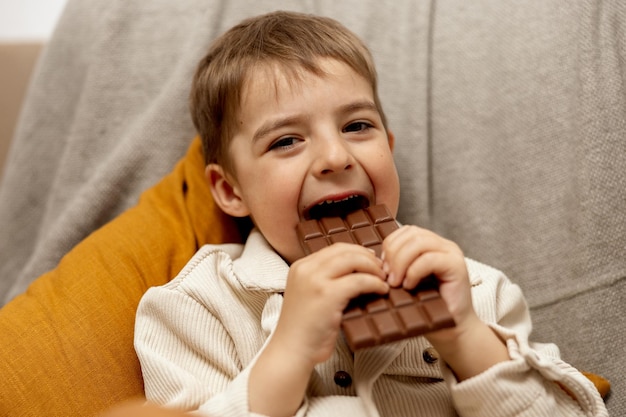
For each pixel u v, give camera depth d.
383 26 1.11
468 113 1.03
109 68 1.15
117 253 0.91
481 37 1.03
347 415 0.71
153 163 1.10
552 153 0.93
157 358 0.77
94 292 0.86
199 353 0.80
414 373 0.79
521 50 0.99
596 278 0.86
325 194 0.79
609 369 0.84
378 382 0.77
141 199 1.02
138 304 0.86
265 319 0.81
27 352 0.79
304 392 0.69
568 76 0.93
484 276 0.87
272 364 0.67
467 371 0.70
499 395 0.68
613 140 0.87
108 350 0.81
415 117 1.06
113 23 1.15
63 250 1.07
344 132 0.82
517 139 0.97
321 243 0.74
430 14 1.09
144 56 1.15
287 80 0.82
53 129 1.19
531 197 0.95
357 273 0.66
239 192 0.92
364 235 0.74
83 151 1.14
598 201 0.87
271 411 0.67
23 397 0.76
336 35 0.90
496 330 0.73
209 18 1.12
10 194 1.18
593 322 0.86
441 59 1.06
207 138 0.96
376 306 0.64
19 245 1.18
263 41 0.88
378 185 0.82
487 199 1.00
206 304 0.82
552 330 0.90
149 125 1.10
